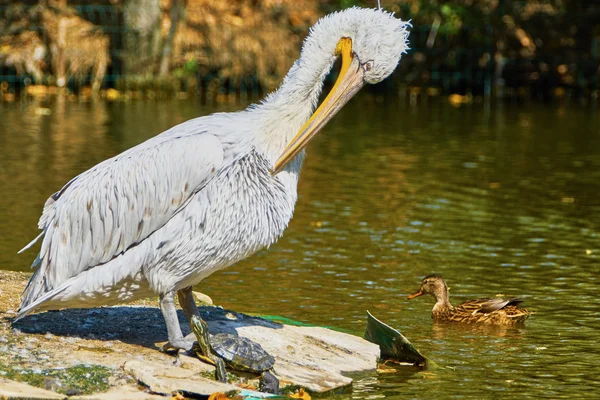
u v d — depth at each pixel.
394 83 40.06
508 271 13.50
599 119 31.67
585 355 10.10
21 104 32.62
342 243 14.98
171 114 30.41
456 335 10.87
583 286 12.76
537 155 24.11
